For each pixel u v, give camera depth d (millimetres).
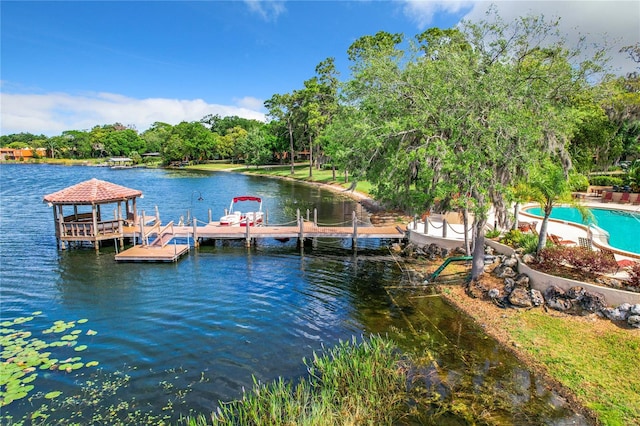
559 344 10305
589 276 12164
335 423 7441
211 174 76125
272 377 9367
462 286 14961
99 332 11797
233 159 101750
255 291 15258
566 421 7684
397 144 13406
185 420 7883
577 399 8312
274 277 16953
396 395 8445
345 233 21766
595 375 8984
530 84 13000
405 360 9961
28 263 19016
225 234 22281
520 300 12508
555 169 13133
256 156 80625
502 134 11391
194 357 10328
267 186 54594
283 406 7879
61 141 130500
